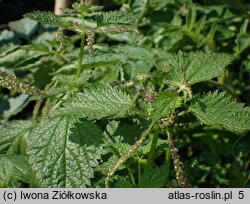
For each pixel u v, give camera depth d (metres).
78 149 0.61
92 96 0.61
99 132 0.62
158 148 0.62
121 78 0.77
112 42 0.98
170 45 0.89
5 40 0.99
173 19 0.91
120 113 0.59
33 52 0.85
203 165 0.80
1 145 0.72
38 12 0.63
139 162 0.60
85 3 0.63
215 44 0.91
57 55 0.85
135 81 0.67
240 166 0.78
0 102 0.93
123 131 0.66
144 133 0.58
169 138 0.58
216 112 0.57
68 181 0.60
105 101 0.60
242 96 0.89
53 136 0.62
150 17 0.92
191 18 0.87
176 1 0.95
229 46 0.91
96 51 0.79
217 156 0.82
